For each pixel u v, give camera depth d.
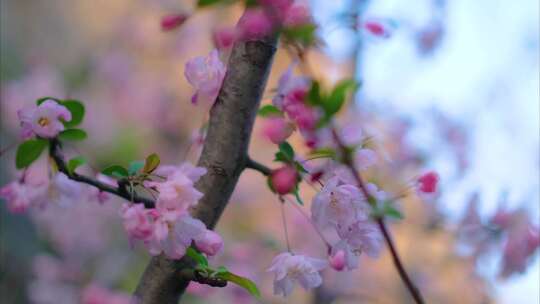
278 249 2.40
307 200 1.96
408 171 2.52
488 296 2.30
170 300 1.19
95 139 3.94
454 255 2.20
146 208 1.20
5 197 1.33
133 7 4.50
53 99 1.25
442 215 2.24
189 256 1.19
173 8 4.39
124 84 4.18
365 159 1.16
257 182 3.83
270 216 3.79
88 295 2.12
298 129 1.14
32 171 1.36
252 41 1.19
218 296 2.29
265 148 2.77
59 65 4.49
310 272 1.20
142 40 4.32
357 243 1.17
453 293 2.40
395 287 2.55
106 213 3.50
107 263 3.23
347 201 1.16
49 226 3.38
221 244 1.16
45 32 4.72
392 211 1.09
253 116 1.20
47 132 1.23
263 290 2.50
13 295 2.97
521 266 1.79
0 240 3.04
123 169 1.20
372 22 1.22
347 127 1.17
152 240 1.16
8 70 4.21
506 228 1.79
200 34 4.22
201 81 1.19
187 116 3.92
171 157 3.81
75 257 3.34
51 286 3.08
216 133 1.20
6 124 3.54
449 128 2.58
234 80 1.19
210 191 1.20
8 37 4.48
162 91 4.11
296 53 1.10
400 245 2.57
